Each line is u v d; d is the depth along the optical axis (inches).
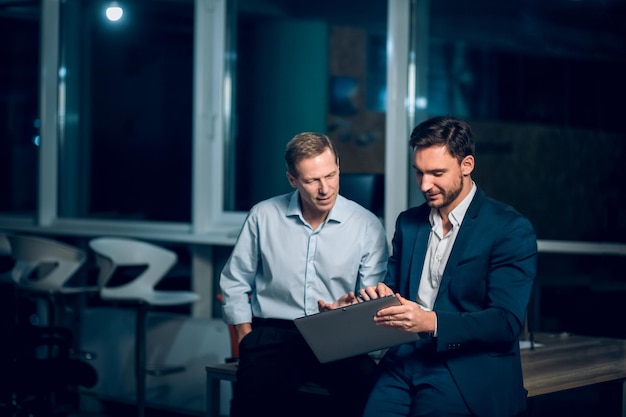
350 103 226.8
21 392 162.7
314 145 128.6
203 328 209.9
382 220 196.9
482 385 109.0
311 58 225.5
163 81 235.0
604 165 254.1
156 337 217.0
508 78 271.1
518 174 279.4
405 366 114.3
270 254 134.9
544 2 247.9
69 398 234.2
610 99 247.0
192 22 227.6
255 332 131.6
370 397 115.8
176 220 233.8
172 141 234.4
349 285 134.5
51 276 211.6
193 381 210.4
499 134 280.7
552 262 214.2
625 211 251.6
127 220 241.8
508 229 110.6
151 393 216.7
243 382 127.6
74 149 252.5
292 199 135.9
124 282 227.3
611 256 206.1
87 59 249.1
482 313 107.7
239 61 224.2
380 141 231.3
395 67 189.5
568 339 161.0
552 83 260.5
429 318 106.8
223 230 220.4
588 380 126.1
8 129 272.1
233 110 223.9
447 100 277.6
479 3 251.4
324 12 223.8
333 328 111.6
